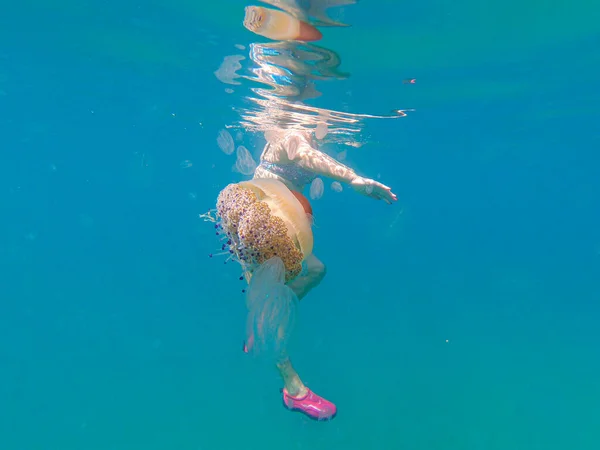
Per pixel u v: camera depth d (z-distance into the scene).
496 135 16.33
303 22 5.07
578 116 13.08
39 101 14.52
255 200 3.04
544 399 9.43
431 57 6.64
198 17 5.59
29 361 13.44
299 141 4.38
